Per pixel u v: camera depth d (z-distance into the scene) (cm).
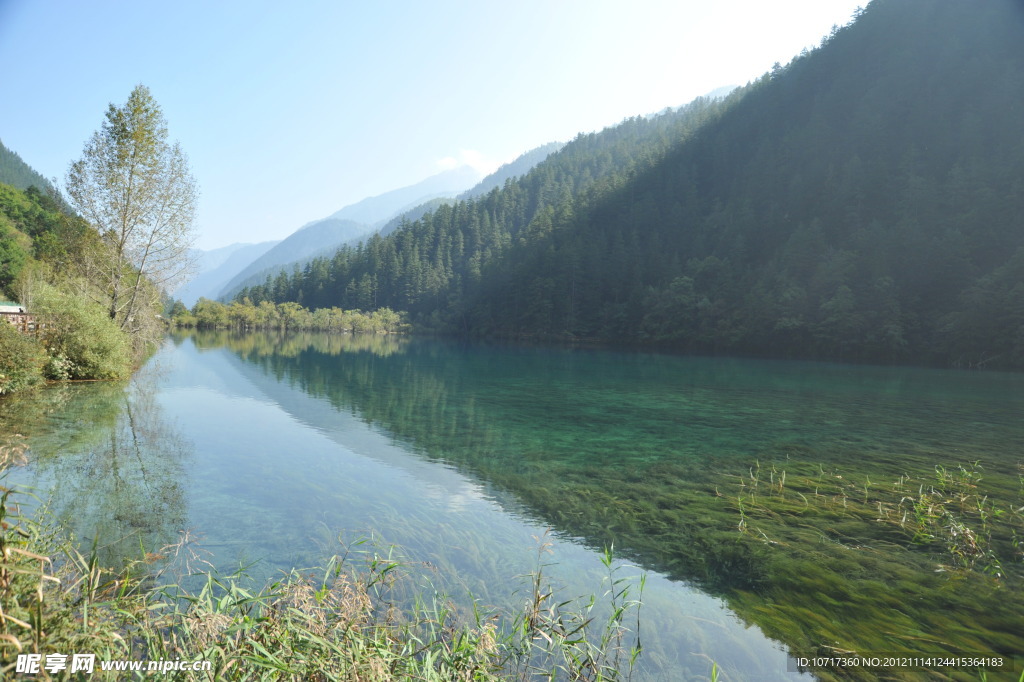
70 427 1235
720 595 559
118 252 2491
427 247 17150
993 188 7406
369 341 9250
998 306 5434
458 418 1742
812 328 6762
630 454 1266
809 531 759
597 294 10738
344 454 1160
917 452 1343
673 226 12331
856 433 1609
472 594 528
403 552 628
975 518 827
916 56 11844
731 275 8738
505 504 856
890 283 6588
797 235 8381
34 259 6600
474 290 13450
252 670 299
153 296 2681
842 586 587
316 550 617
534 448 1309
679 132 18275
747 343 7525
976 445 1444
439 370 3772
